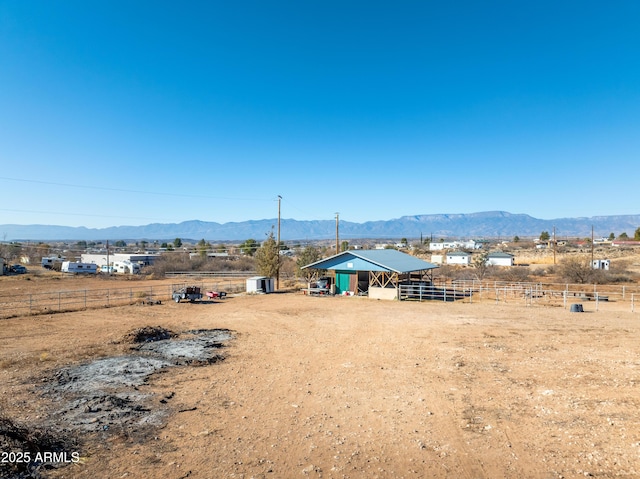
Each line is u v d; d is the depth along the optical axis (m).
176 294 34.91
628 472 6.96
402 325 22.86
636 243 117.31
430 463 7.74
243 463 7.80
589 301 32.47
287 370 14.37
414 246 152.00
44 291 42.66
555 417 9.49
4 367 14.52
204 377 13.55
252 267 76.94
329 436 9.03
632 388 10.85
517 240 180.88
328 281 41.84
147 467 7.61
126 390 12.12
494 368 13.87
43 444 8.30
